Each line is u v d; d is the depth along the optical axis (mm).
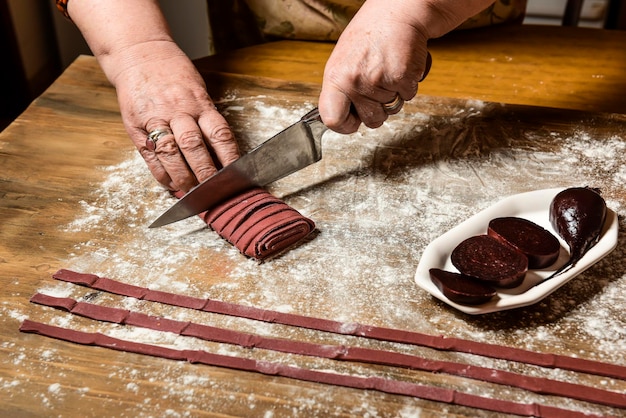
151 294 1111
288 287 1126
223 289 1123
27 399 960
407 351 1030
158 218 1205
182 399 963
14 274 1149
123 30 1380
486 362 1015
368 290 1120
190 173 1261
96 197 1307
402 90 1240
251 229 1170
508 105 1523
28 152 1417
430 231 1227
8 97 2482
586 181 1337
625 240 1205
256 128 1476
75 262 1172
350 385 980
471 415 947
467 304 1053
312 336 1052
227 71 1715
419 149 1417
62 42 2605
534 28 1891
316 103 1544
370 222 1248
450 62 1742
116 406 953
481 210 1271
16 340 1044
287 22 1825
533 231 1138
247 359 1014
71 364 1011
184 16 2709
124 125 1369
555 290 1104
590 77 1688
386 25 1208
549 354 1016
